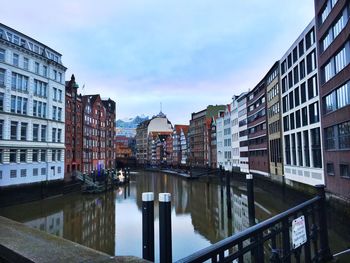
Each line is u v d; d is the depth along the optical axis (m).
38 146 44.94
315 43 33.50
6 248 3.61
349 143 24.44
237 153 79.44
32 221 31.66
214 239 25.73
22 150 41.97
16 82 41.72
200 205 43.09
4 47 39.59
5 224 4.80
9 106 40.03
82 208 39.81
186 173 99.44
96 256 3.30
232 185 65.56
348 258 6.12
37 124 45.38
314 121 34.84
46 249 3.55
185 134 128.38
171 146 146.62
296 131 40.88
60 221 32.22
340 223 25.03
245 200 46.22
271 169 53.56
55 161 49.34
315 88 34.19
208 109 105.94
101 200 46.94
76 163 64.06
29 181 42.69
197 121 113.38
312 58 35.00
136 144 195.62
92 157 77.56
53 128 49.75
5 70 39.69
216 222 32.03
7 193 38.53
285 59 45.75
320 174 32.47
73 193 53.56
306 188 36.94
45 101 47.66
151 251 8.38
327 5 29.08
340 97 26.27
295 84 41.06
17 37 42.47
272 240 4.62
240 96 76.62
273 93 52.44
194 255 3.09
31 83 44.34
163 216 8.39
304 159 37.91
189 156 121.31
